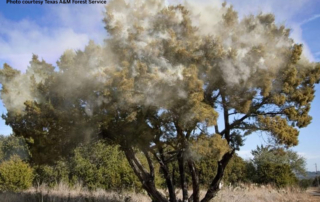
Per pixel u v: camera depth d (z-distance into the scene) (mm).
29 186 15750
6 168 15531
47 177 16625
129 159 9359
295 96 8352
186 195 9664
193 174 9328
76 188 15133
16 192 13141
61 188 14469
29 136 8422
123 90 7062
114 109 7414
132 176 15766
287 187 18375
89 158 16906
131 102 7230
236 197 13438
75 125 7668
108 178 16391
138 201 12250
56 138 7734
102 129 8188
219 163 9383
